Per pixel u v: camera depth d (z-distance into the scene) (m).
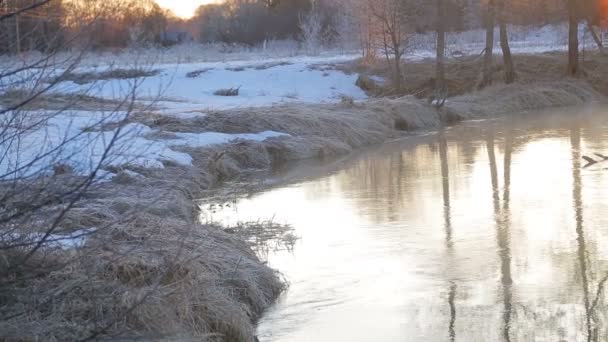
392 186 15.70
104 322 6.68
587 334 8.09
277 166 18.98
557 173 16.23
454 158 18.91
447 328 8.29
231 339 7.77
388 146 21.86
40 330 6.28
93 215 9.18
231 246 9.94
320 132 21.50
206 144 18.27
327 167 18.62
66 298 6.80
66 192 6.84
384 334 8.16
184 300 7.44
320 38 44.91
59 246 7.21
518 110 29.89
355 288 9.52
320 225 12.51
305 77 32.84
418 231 11.98
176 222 9.94
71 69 6.50
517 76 34.03
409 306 8.91
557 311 8.70
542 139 21.31
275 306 8.96
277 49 45.28
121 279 7.68
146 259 8.02
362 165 18.66
